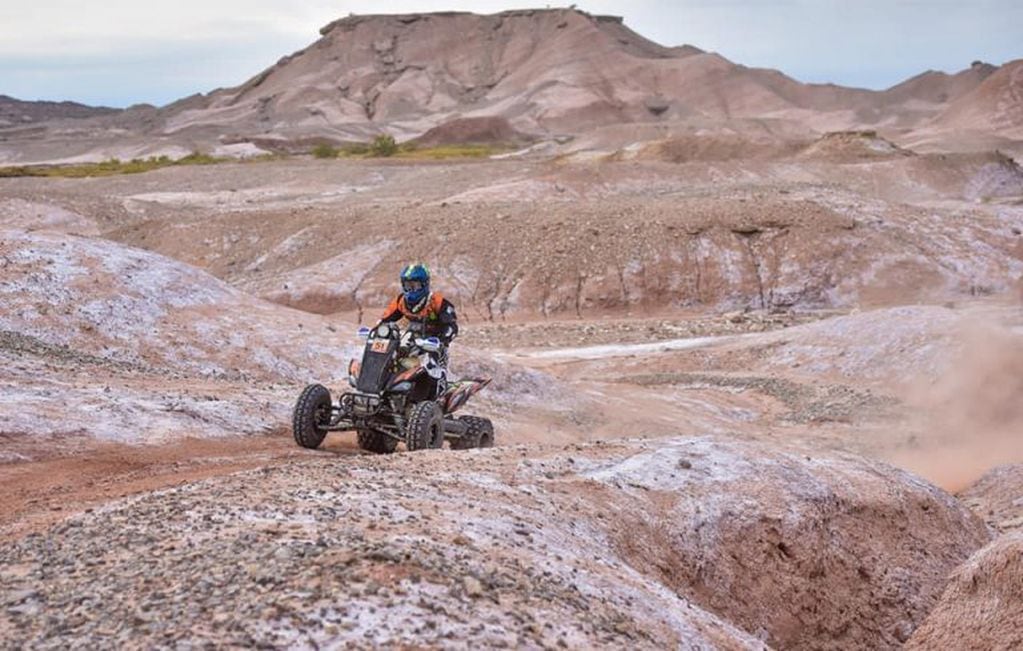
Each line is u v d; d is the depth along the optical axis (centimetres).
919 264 5956
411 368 1179
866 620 1017
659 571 880
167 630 519
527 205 6631
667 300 5734
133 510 744
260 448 1268
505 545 723
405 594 568
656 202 6550
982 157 10525
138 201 8850
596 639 587
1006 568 834
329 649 512
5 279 2125
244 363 2180
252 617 529
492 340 4675
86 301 2161
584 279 5784
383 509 757
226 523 699
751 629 925
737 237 6059
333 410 1254
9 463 1099
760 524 989
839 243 6047
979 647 834
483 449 1059
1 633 532
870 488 1130
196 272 2458
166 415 1352
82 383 1478
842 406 2914
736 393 3184
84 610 554
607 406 2633
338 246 6400
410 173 11188
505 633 557
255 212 7038
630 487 965
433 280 5831
